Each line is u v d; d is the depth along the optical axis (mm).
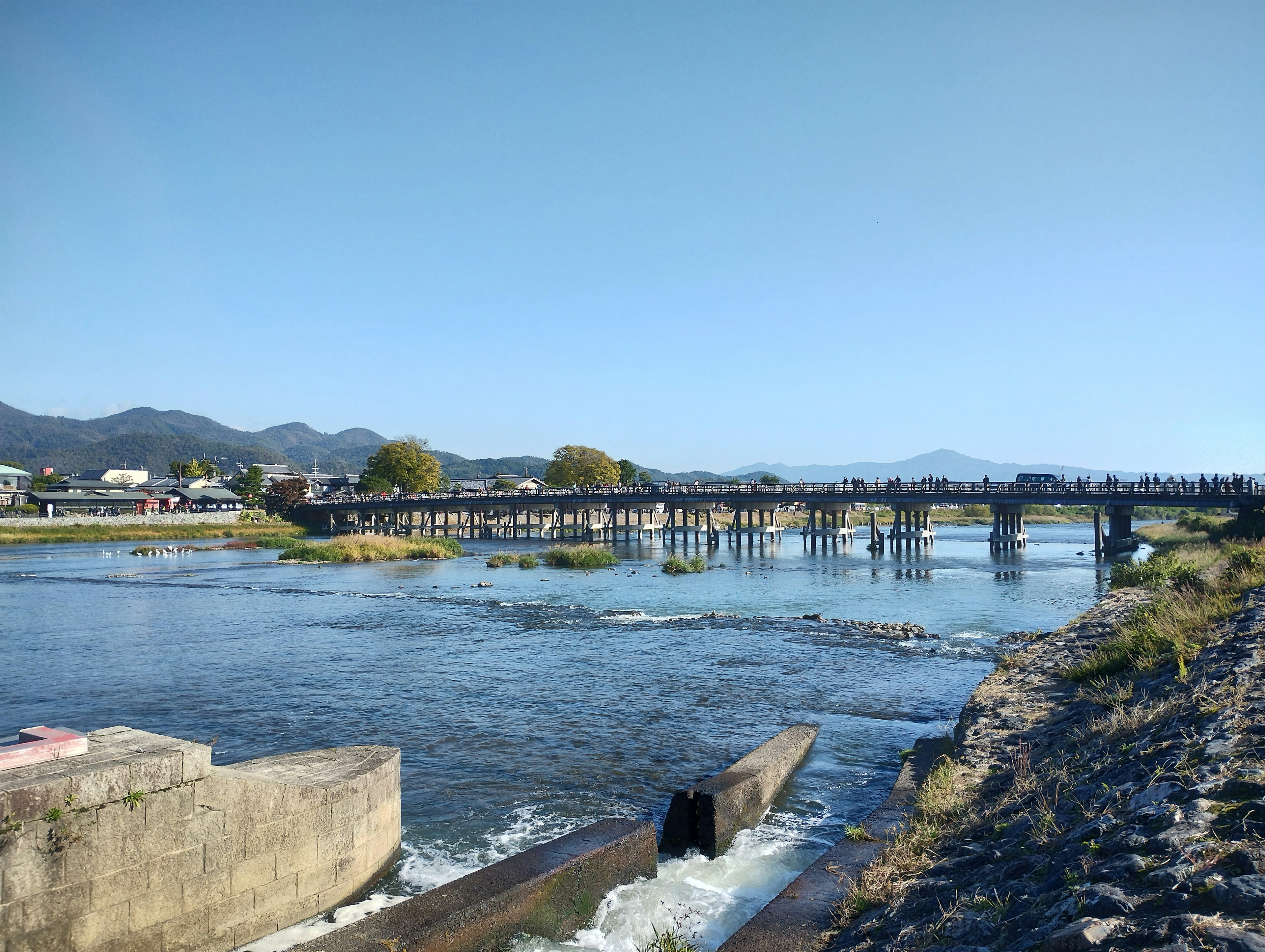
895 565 59688
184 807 8188
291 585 49438
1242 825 6500
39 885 7133
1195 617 16266
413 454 138250
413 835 11977
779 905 8578
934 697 20016
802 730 16094
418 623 32656
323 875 9625
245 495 151625
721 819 11383
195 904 8258
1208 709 9586
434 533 107812
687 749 16016
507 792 13758
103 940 7531
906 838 9773
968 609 36188
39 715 18750
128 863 7734
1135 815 7508
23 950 7008
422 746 16297
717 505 91500
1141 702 11680
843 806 13000
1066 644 20469
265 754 15758
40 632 31078
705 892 10062
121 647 27750
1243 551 25391
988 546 82188
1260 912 5281
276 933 9031
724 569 57000
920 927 7066
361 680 22172
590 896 9586
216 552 82375
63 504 125812
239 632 30953
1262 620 13609
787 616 33812
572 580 50312
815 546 75688
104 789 7578
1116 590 32438
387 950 7516
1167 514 150000
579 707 19219
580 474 141125
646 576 52281
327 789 9719
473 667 23812
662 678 22250
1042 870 7281
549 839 11742
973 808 10133
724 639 28250
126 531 106438
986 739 13320
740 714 18562
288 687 21484
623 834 10383
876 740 16531
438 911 8156
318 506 121125
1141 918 5648
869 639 28125
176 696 20484
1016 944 6070
